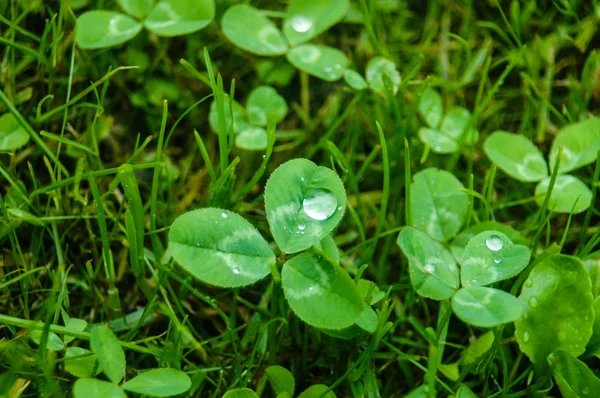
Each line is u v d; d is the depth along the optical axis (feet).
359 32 1.32
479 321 1.06
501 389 1.13
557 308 1.10
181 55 1.30
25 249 1.19
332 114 1.28
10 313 1.16
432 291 1.10
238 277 1.07
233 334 1.15
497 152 1.21
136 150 1.17
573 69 1.30
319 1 1.26
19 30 1.22
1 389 1.09
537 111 1.28
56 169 1.22
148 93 1.28
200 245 1.07
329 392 1.10
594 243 1.16
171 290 1.15
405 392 1.16
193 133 1.27
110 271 1.16
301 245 1.08
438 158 1.25
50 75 1.23
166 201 1.24
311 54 1.25
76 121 1.25
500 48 1.31
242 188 1.21
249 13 1.25
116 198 1.23
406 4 1.33
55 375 1.11
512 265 1.09
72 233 1.20
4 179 1.21
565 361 1.10
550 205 1.19
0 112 1.22
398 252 1.22
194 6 1.24
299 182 1.09
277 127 1.28
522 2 1.32
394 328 1.17
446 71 1.30
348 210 1.23
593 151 1.20
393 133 1.25
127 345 1.11
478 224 1.16
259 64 1.30
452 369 1.13
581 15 1.31
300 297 1.07
